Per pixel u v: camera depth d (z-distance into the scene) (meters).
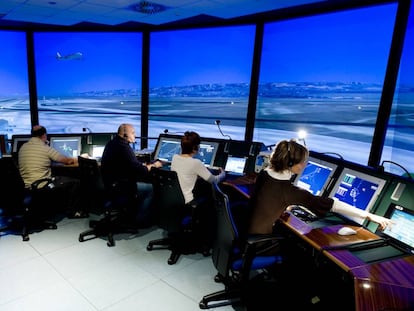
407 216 1.77
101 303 2.13
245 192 2.62
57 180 3.34
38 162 3.16
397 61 2.75
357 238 1.79
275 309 2.18
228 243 1.85
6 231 3.18
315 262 2.34
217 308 2.13
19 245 2.89
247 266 1.83
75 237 3.10
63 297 2.18
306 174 2.63
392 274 1.45
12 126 4.82
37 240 3.01
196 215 2.64
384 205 1.93
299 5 3.33
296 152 1.84
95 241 3.04
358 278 1.41
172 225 2.61
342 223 2.05
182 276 2.50
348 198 2.16
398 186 1.91
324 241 1.75
